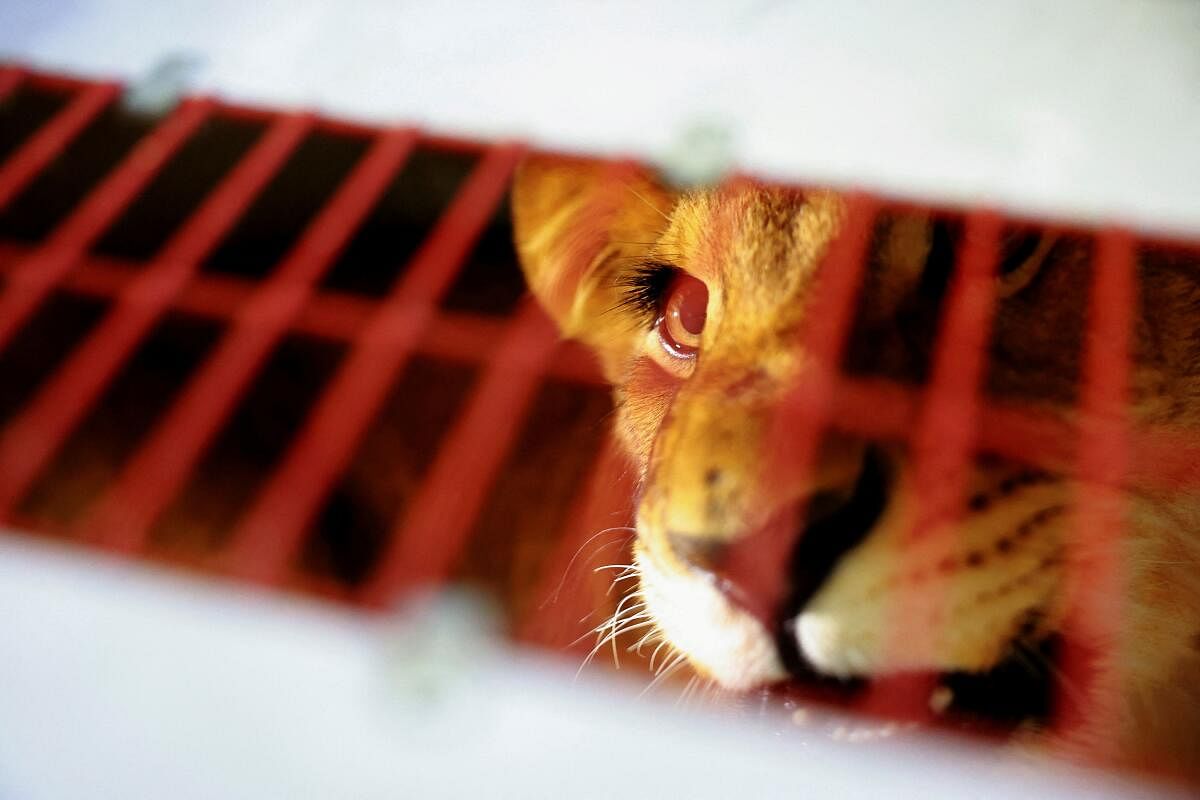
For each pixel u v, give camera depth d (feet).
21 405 2.03
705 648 1.70
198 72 2.10
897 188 1.83
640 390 1.97
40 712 1.63
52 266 2.08
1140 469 1.71
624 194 1.95
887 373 1.69
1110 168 1.82
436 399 2.12
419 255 2.11
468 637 1.69
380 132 2.05
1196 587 1.73
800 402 1.68
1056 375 1.72
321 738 1.61
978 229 1.78
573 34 2.04
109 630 1.68
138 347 2.08
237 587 1.72
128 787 1.60
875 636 1.66
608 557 1.99
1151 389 1.73
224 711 1.63
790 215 1.81
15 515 1.95
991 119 1.87
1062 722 1.70
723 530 1.65
